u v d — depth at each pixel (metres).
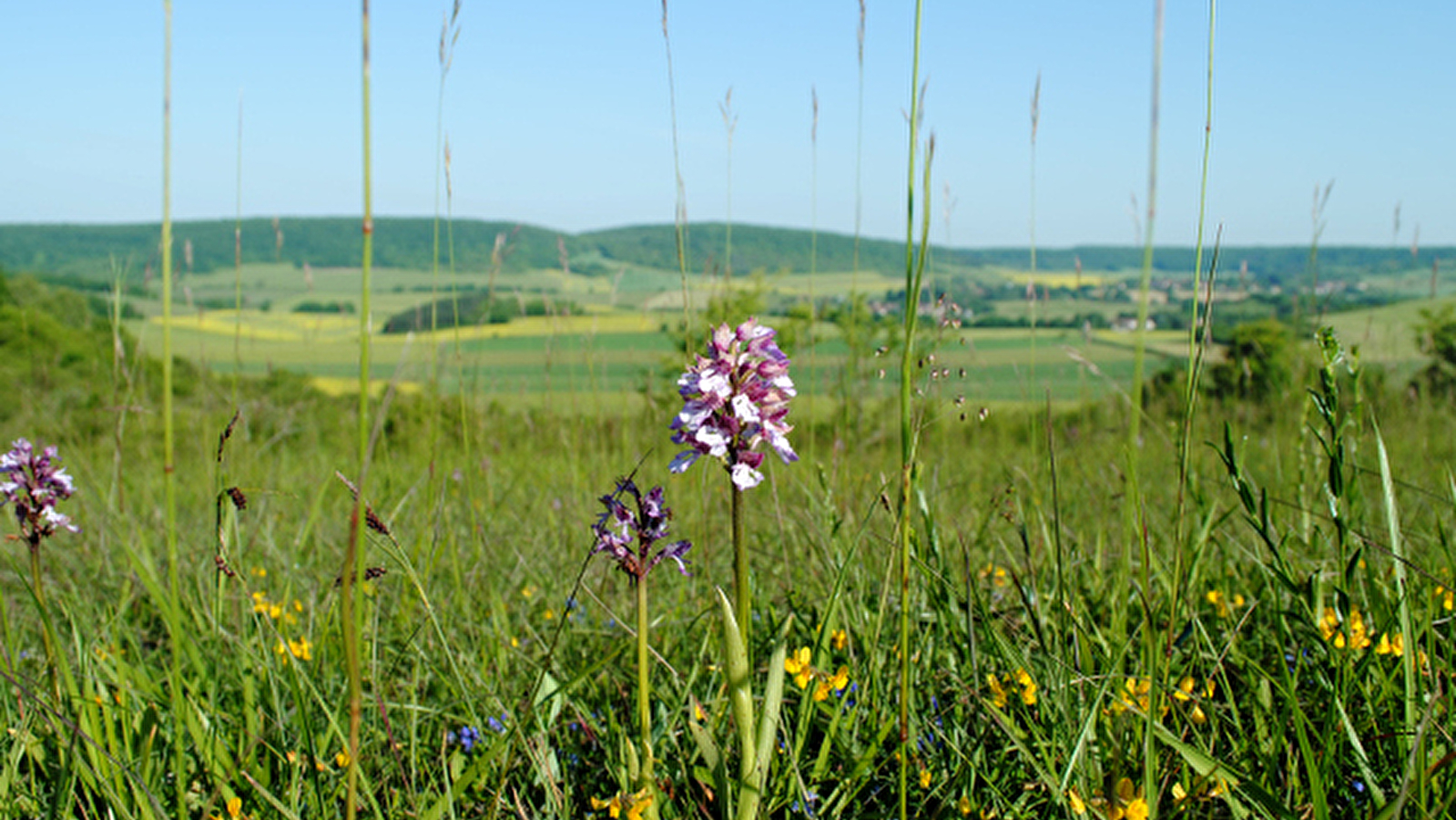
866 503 4.68
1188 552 3.12
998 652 2.74
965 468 7.24
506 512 6.20
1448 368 10.52
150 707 2.48
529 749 2.44
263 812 2.40
